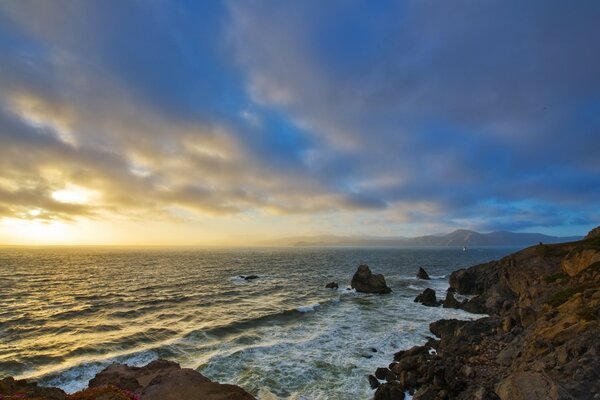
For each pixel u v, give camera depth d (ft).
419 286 302.66
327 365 105.09
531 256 198.08
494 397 69.62
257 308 193.47
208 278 345.72
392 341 129.39
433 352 115.75
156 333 140.15
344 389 90.22
